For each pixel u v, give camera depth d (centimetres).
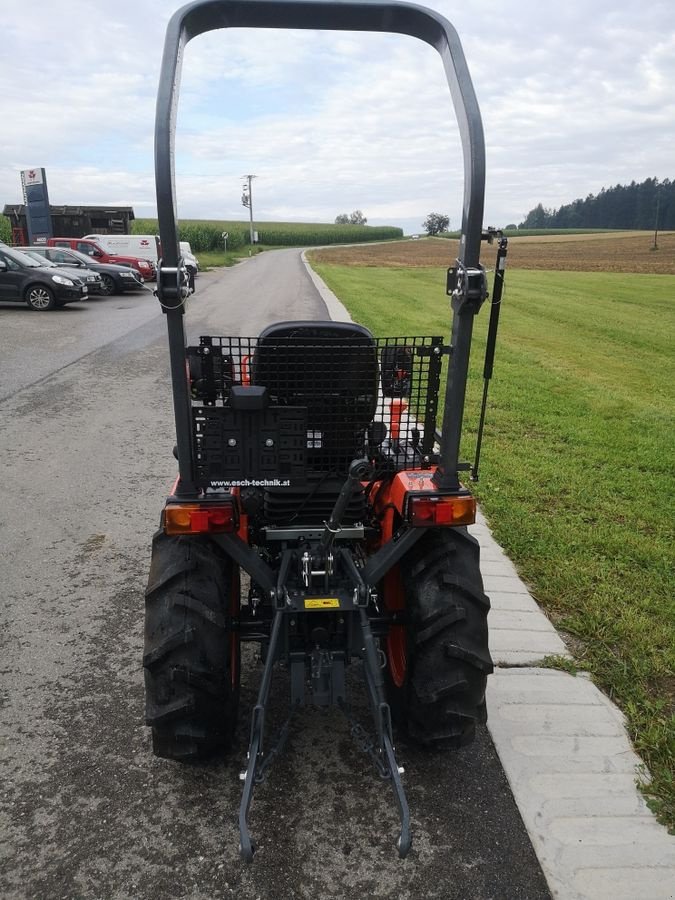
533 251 6081
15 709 303
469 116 213
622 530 489
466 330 230
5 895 217
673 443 721
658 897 219
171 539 264
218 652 247
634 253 5741
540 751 281
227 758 277
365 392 265
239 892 220
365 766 273
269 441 237
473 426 747
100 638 357
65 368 1020
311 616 255
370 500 313
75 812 249
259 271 3522
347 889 221
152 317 1583
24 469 600
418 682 253
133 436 701
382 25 246
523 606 386
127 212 3562
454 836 241
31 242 2978
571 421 798
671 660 336
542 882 225
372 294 2200
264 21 242
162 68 210
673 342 1541
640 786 264
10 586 406
